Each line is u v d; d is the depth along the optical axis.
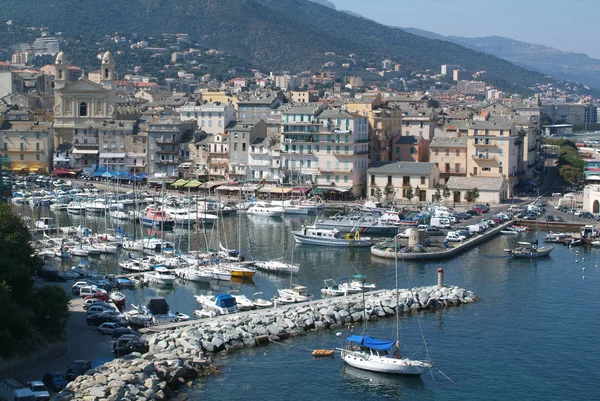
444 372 156.62
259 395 145.12
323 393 146.88
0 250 168.88
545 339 173.75
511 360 162.38
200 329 169.12
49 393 138.50
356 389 148.50
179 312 189.38
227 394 145.12
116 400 134.25
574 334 176.88
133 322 177.25
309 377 153.00
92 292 199.12
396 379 153.00
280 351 165.00
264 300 196.75
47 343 154.62
